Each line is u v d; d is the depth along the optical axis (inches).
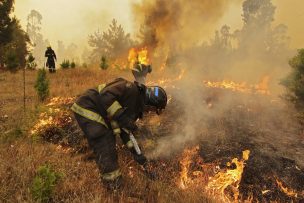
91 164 185.8
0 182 152.3
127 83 155.2
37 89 336.8
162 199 148.8
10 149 190.7
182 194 155.9
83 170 176.7
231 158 192.2
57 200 145.0
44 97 335.9
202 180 175.6
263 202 164.7
